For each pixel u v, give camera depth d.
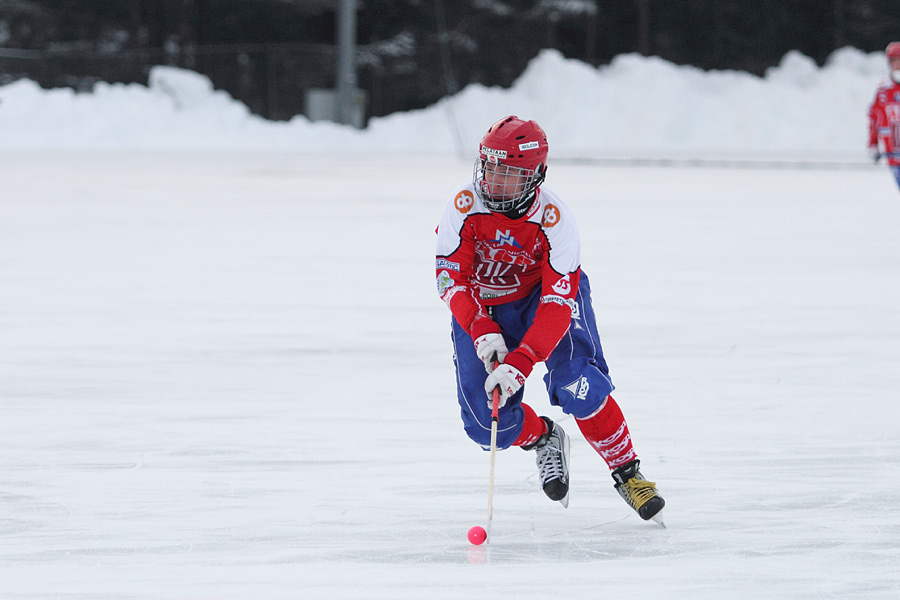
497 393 15.11
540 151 15.05
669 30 189.00
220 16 178.50
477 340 15.30
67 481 18.02
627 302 35.31
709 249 48.69
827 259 45.56
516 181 14.98
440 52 176.75
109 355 27.53
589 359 15.75
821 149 150.62
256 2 175.62
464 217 15.63
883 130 54.41
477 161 15.41
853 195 79.69
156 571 14.19
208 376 25.44
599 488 17.86
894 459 19.30
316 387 24.48
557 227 15.43
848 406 22.88
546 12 178.12
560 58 157.25
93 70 164.62
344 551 14.95
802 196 78.56
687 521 16.20
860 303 35.22
